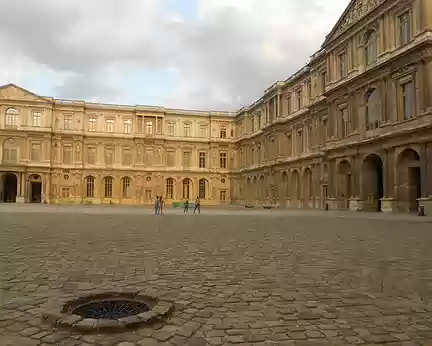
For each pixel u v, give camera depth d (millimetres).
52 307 6305
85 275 8734
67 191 80375
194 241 14945
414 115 34094
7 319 5766
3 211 38000
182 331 5375
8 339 5016
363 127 40844
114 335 5188
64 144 80688
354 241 14992
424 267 9812
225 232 18594
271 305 6621
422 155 32844
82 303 6637
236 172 87000
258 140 75375
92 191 82312
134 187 83812
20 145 76938
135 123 84500
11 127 76375
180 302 6707
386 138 36688
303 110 57438
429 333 5426
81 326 5305
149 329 5438
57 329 5367
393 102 36406
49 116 78750
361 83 40781
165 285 7887
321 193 51062
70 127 81250
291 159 59875
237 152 88000
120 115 84438
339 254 11820
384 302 6848
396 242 14625
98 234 17156
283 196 64000
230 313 6176
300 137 59406
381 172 41531
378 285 8016
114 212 40062
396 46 36625
